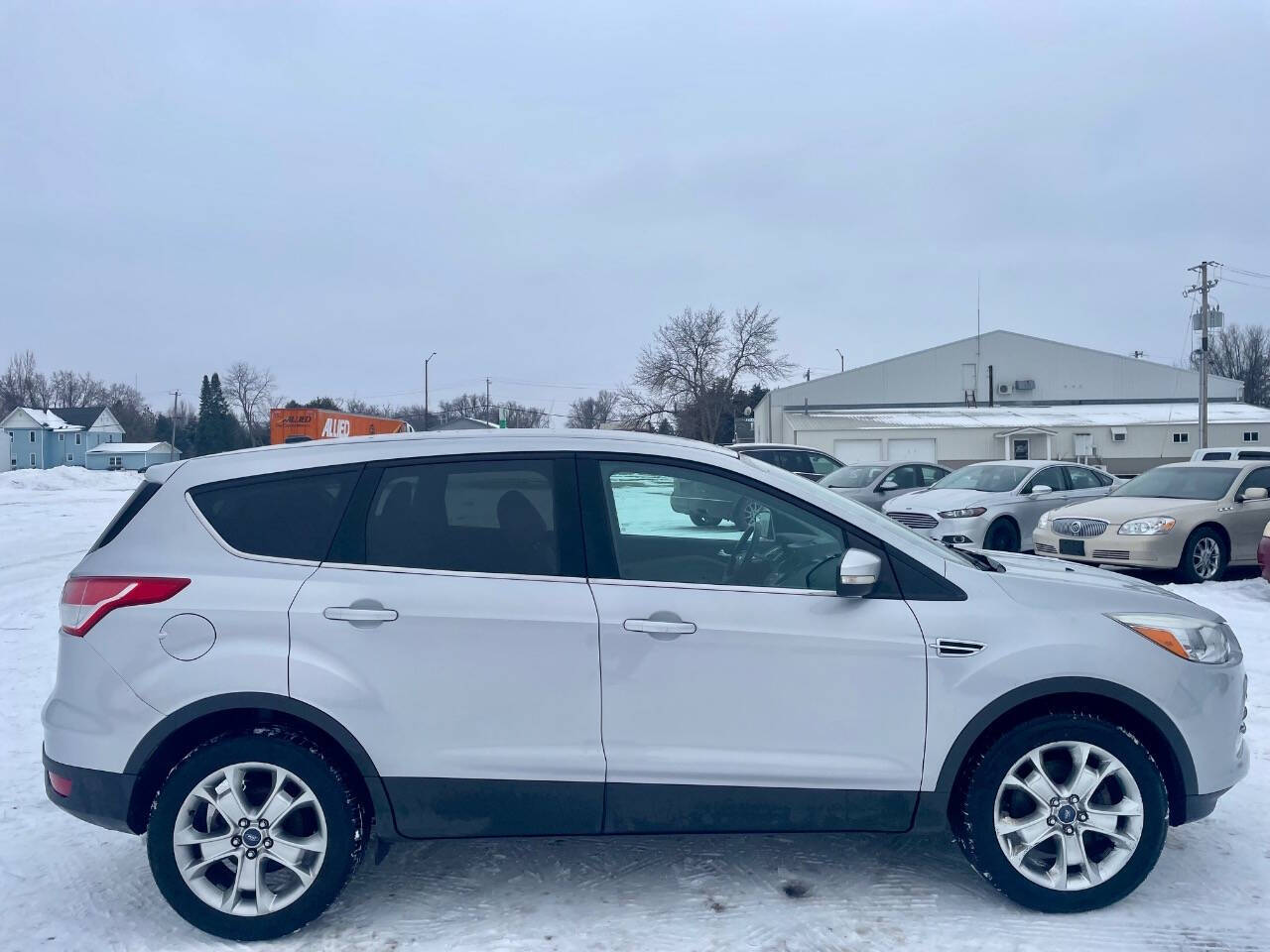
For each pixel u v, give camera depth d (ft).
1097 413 186.50
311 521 12.55
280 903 11.96
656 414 220.02
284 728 12.14
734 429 220.64
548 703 12.14
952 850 14.57
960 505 46.39
